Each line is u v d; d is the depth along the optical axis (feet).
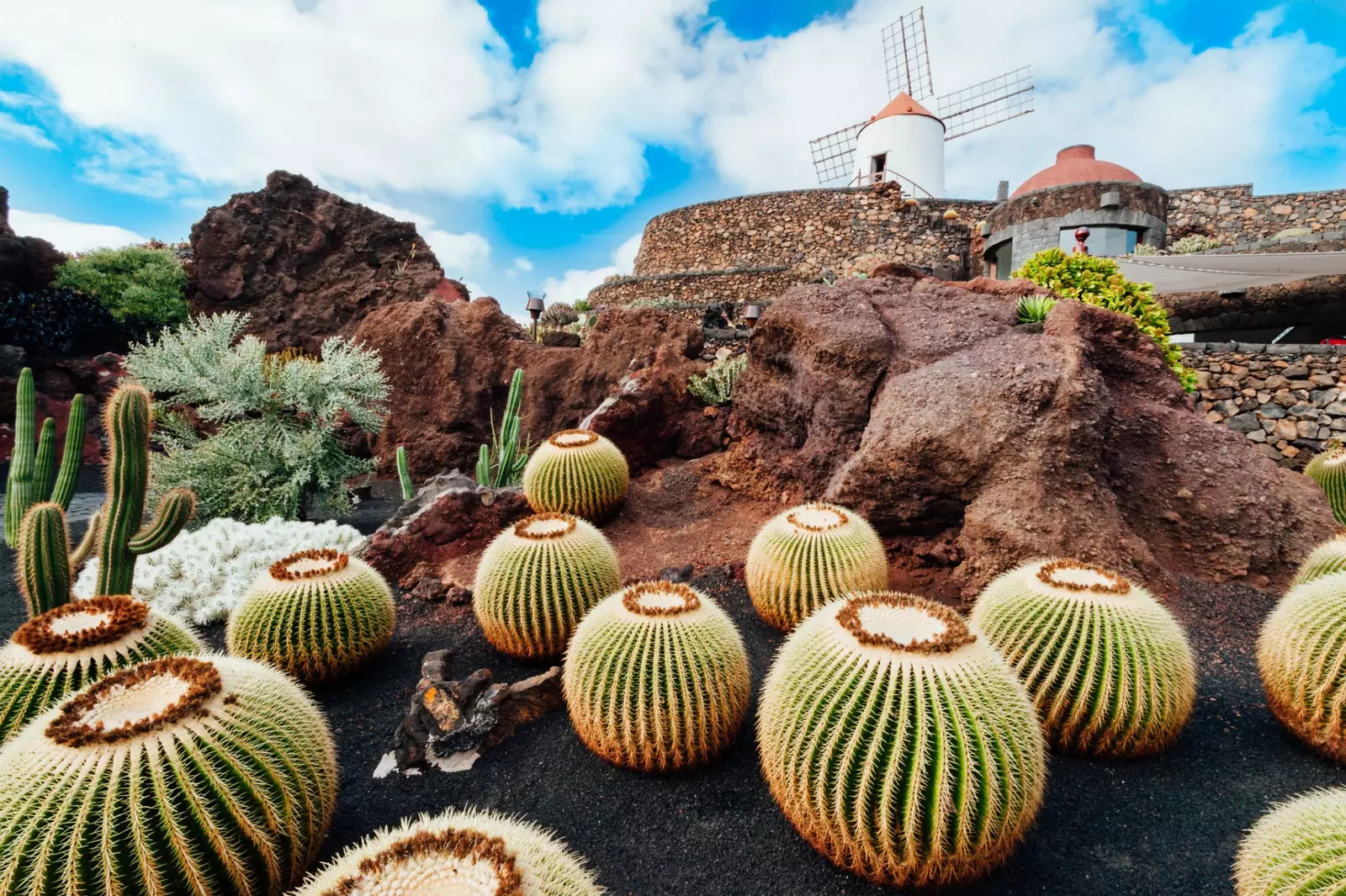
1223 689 11.73
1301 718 9.91
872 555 13.79
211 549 17.46
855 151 96.63
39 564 10.98
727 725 9.98
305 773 7.50
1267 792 9.23
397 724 11.71
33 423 13.96
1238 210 59.26
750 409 22.80
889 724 7.18
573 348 35.83
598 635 9.99
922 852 7.22
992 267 64.49
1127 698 9.28
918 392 16.48
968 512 15.01
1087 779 9.53
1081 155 64.75
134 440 11.78
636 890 8.04
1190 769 9.72
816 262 71.00
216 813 6.37
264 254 48.85
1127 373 17.93
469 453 34.71
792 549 13.66
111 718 6.64
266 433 25.30
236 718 6.93
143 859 5.93
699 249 76.54
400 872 4.84
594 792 9.78
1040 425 14.83
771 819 9.10
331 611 12.44
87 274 45.21
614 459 20.01
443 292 55.31
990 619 10.58
